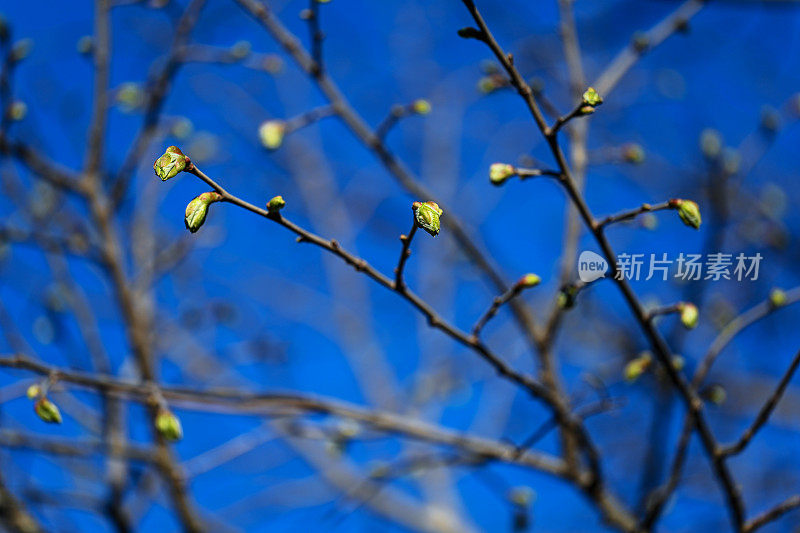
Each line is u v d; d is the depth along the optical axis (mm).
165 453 3568
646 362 2805
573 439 3420
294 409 2957
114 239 4109
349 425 3297
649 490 3535
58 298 4230
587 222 2264
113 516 3809
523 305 3480
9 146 3799
